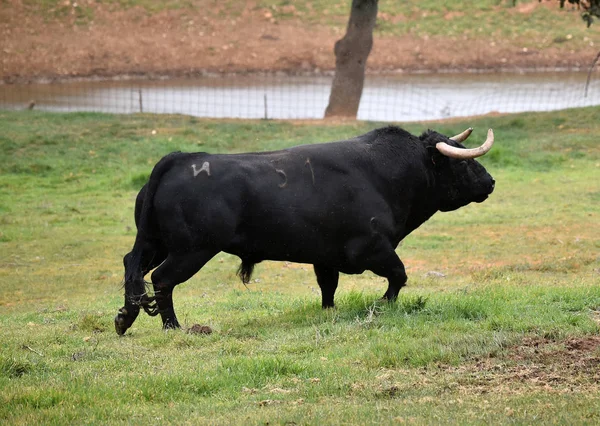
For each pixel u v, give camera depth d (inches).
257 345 695.7
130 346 703.1
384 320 735.7
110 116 2171.5
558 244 1240.2
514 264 1110.4
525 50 3363.7
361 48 2274.9
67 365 648.4
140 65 3223.4
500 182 1688.0
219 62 3262.8
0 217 1493.6
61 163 1817.2
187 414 535.2
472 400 546.6
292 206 745.0
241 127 2068.2
